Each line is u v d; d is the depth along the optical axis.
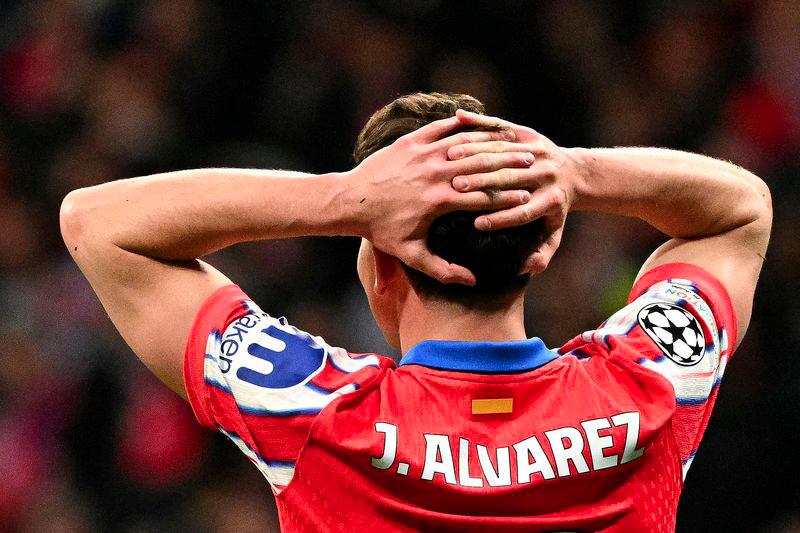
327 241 20.08
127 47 23.97
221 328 5.48
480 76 23.25
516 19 23.73
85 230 5.66
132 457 19.14
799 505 18.12
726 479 18.20
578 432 5.27
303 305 19.36
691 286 5.95
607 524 5.27
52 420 19.58
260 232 5.59
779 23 25.41
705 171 6.11
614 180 5.86
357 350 19.33
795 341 19.38
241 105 23.45
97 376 19.78
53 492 19.11
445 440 5.19
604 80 24.02
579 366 5.52
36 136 23.11
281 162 22.28
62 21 24.72
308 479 5.22
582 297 19.20
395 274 5.68
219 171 5.70
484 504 5.15
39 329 20.61
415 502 5.16
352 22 23.56
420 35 23.66
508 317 5.50
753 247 6.27
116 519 18.89
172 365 5.60
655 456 5.36
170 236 5.59
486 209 5.23
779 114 24.28
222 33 23.64
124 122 22.89
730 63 24.88
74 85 23.69
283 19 23.67
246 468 19.08
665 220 6.17
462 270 5.29
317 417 5.16
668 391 5.39
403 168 5.30
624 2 25.05
